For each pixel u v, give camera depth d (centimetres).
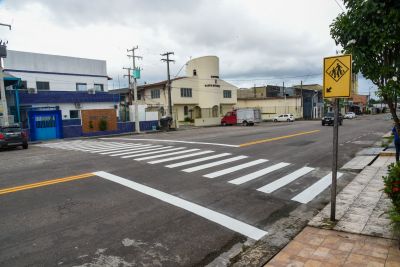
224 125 4662
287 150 1498
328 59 512
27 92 3003
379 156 1296
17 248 486
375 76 419
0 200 729
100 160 1276
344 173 995
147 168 1080
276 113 6412
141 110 3738
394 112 423
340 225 531
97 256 459
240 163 1164
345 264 401
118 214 629
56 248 485
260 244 500
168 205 683
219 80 5131
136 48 3462
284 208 670
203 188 818
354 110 8550
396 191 421
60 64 3725
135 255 463
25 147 1925
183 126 4409
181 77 4791
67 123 3027
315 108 6900
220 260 452
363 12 404
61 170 1076
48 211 649
